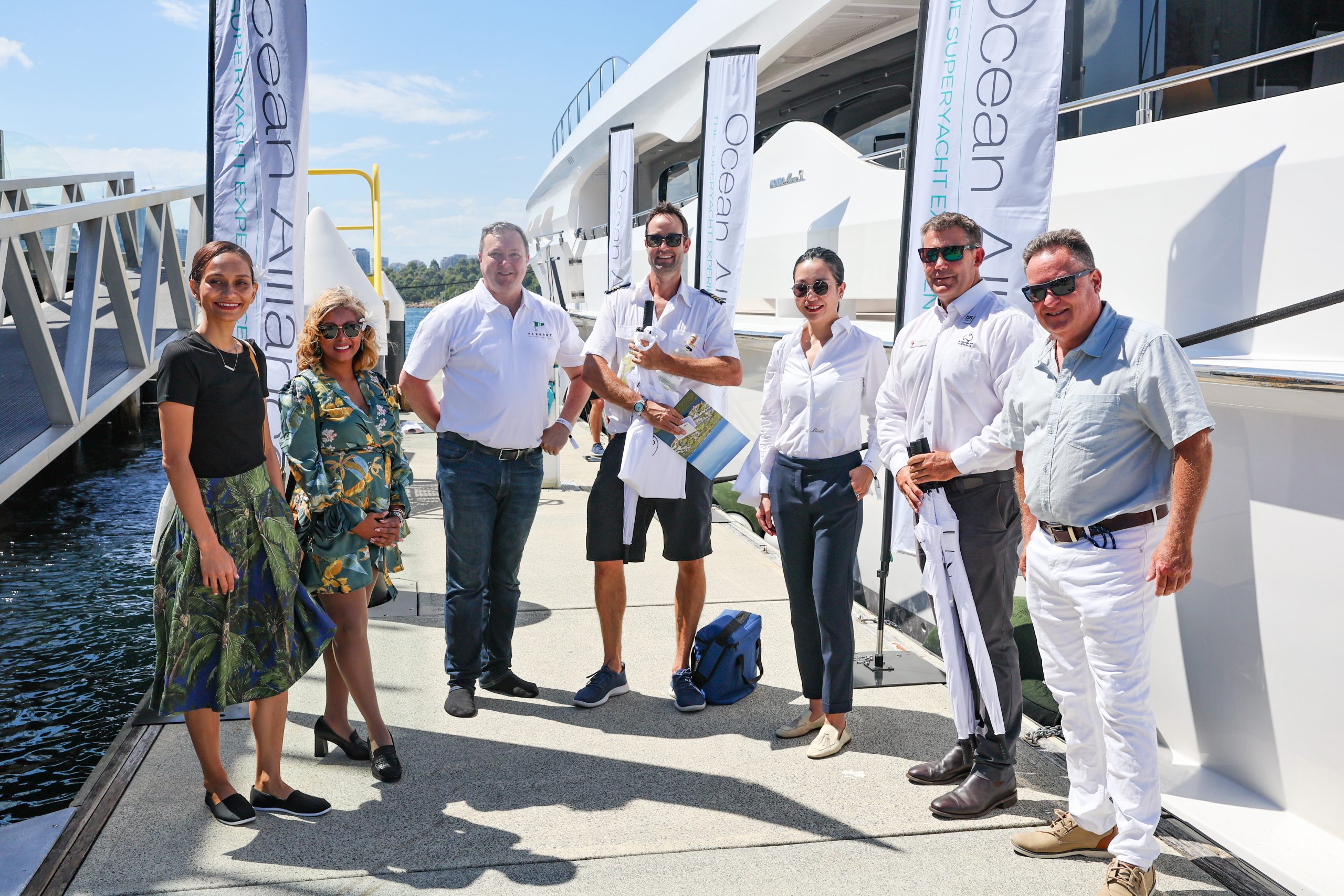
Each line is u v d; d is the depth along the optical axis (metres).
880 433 3.14
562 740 3.43
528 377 3.64
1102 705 2.43
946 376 2.87
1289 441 2.75
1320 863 2.55
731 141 7.02
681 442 3.62
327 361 3.07
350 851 2.64
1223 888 2.51
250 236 4.12
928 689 3.95
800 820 2.85
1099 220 3.64
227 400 2.63
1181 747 3.23
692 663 3.88
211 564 2.58
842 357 3.27
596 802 2.96
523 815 2.87
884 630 4.48
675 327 3.72
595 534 3.79
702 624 4.87
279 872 2.52
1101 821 2.59
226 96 4.11
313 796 2.94
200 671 2.64
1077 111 4.40
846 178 6.29
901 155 5.72
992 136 3.43
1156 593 2.30
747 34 8.62
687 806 2.94
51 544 7.55
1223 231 3.10
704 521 3.77
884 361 3.32
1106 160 3.63
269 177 4.08
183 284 8.49
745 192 6.99
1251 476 2.87
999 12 3.39
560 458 10.29
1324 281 2.77
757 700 3.85
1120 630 2.37
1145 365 2.29
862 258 6.02
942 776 3.09
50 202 9.07
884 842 2.73
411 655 4.29
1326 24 4.14
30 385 5.87
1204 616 3.08
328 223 8.52
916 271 3.68
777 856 2.65
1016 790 2.97
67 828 2.73
